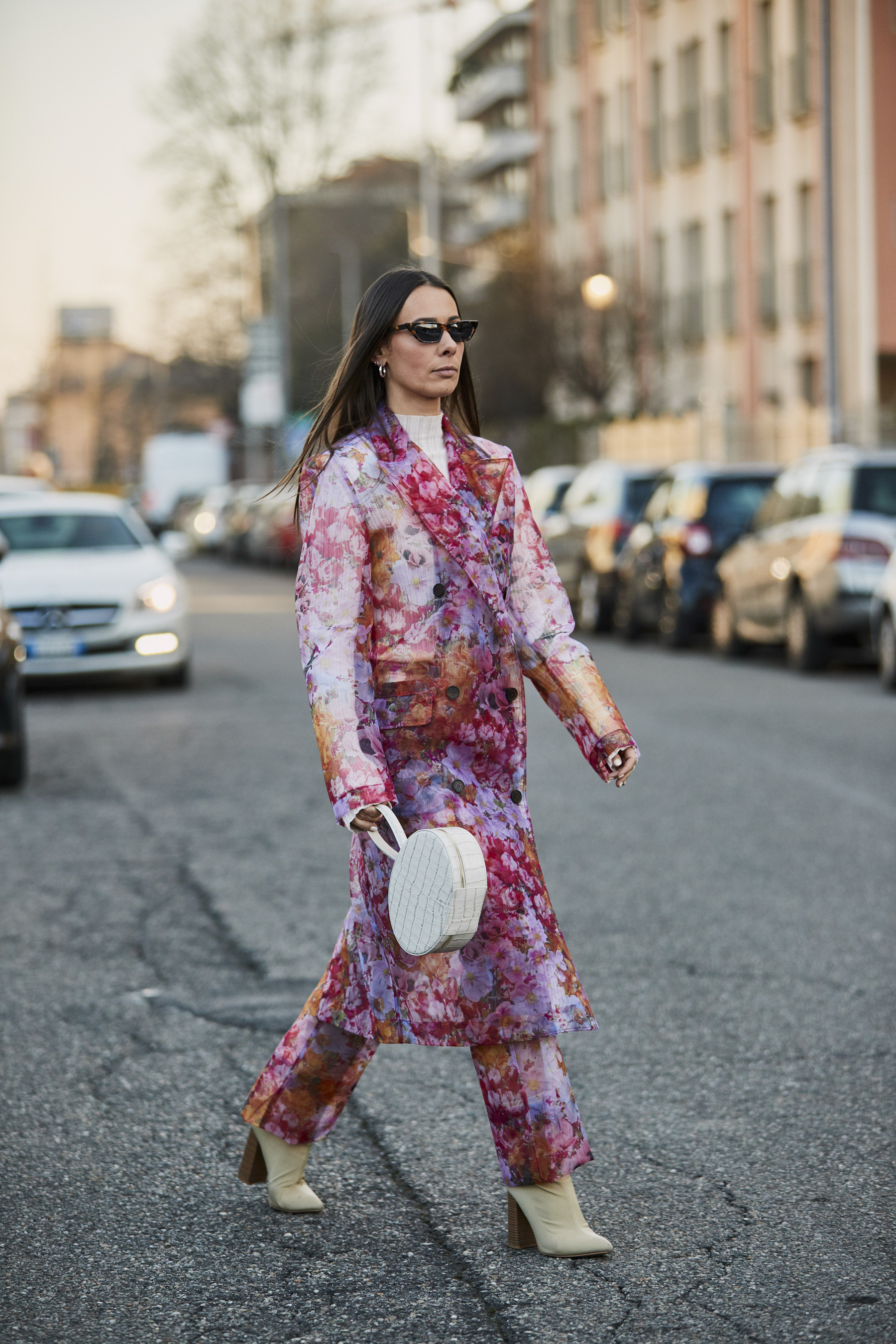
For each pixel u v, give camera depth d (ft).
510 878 14.33
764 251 156.76
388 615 14.43
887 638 59.41
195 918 28.07
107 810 38.65
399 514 14.40
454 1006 14.23
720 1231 15.28
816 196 146.41
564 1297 13.94
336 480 14.43
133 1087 19.81
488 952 14.21
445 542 14.38
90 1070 20.40
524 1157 14.60
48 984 24.29
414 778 14.40
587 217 199.72
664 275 179.52
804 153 147.64
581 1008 14.52
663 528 79.05
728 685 62.13
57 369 272.72
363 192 274.77
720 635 74.13
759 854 32.32
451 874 13.42
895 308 136.46
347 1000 14.97
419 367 14.60
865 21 133.80
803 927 26.68
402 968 14.35
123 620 62.75
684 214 173.17
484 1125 18.29
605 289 126.00
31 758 47.32
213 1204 16.22
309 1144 15.90
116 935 27.07
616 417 159.53
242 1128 18.38
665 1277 14.30
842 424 124.98
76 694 63.87
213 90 231.30
